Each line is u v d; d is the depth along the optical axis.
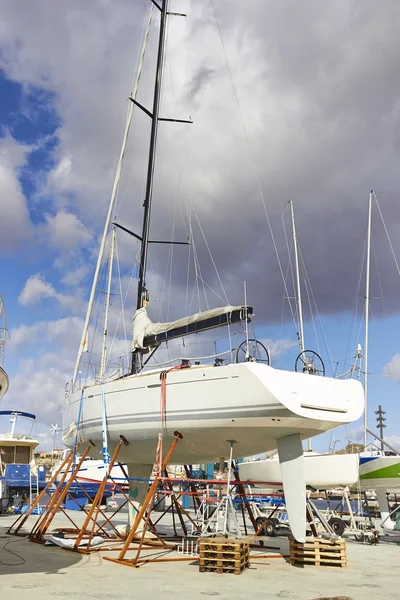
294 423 8.78
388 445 16.36
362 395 9.80
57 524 15.97
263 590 6.82
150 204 14.62
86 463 25.45
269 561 9.59
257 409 8.63
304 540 8.99
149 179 14.80
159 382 9.86
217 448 10.38
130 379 10.48
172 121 15.47
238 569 8.07
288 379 8.79
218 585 7.11
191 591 6.64
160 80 15.55
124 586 6.85
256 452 10.86
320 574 8.23
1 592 6.20
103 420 10.84
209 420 9.07
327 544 9.18
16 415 26.05
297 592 6.73
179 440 9.84
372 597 6.52
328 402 9.12
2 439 24.91
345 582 7.56
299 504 9.06
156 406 9.82
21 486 21.47
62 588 6.57
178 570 8.31
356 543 13.67
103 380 12.39
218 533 8.73
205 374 9.22
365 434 18.27
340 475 14.45
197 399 9.23
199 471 20.91
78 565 8.45
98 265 14.40
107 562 8.86
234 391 8.82
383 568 9.09
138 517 9.02
